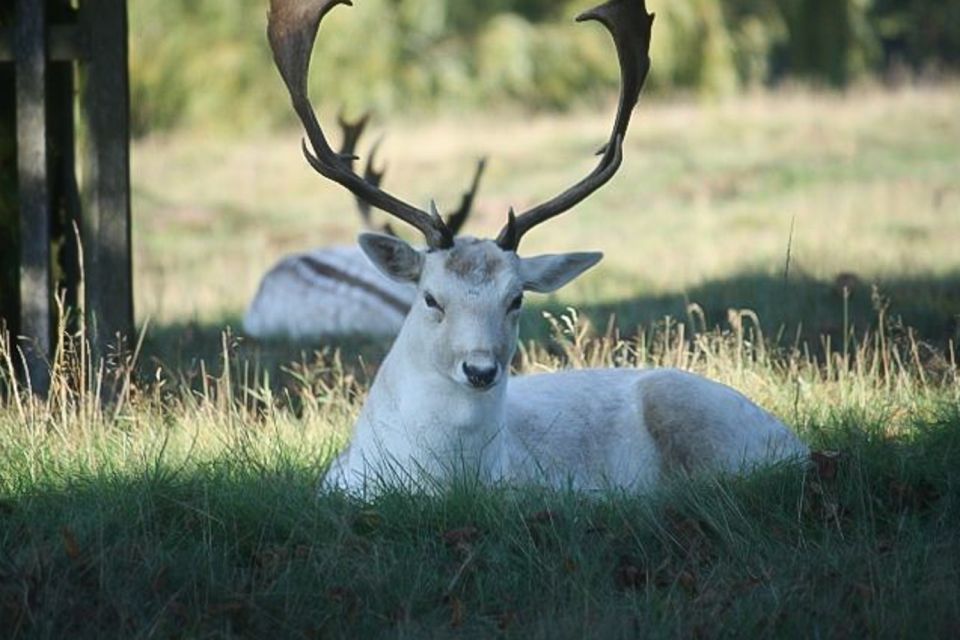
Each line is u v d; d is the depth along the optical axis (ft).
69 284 64.69
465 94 223.30
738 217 123.85
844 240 102.47
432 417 43.91
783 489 43.73
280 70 46.65
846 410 50.72
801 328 68.80
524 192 148.56
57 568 38.47
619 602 37.96
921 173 143.43
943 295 76.69
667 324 59.77
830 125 169.68
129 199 58.85
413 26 229.86
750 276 88.02
